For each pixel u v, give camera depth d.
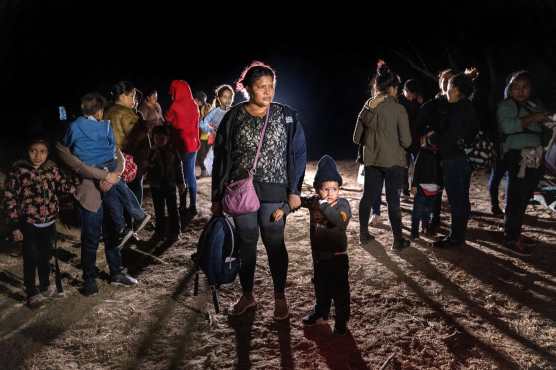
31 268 4.14
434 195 5.48
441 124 5.09
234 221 3.70
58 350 3.55
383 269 4.89
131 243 5.73
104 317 4.02
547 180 7.90
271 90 3.45
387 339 3.65
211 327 3.84
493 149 6.43
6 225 6.06
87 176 4.12
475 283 4.55
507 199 5.27
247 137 3.56
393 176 5.18
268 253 3.81
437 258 5.14
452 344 3.57
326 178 3.44
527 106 5.16
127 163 5.21
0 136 13.26
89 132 4.09
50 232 4.23
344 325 3.64
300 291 4.45
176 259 5.26
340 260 3.51
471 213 6.70
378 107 5.08
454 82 5.03
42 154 4.07
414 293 4.37
